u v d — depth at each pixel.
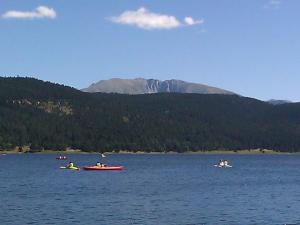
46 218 61.00
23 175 133.75
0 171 150.38
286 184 114.50
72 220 59.94
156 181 118.62
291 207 72.81
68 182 111.81
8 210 66.69
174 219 61.88
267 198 83.94
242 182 119.75
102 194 86.88
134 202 76.19
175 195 86.69
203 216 64.25
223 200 80.31
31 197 81.31
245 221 61.31
